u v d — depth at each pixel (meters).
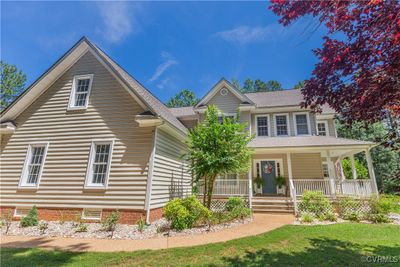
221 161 9.28
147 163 8.88
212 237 6.67
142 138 9.23
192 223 7.91
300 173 14.44
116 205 8.65
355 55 3.40
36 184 9.73
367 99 3.59
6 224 8.38
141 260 4.94
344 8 3.14
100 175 9.30
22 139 10.56
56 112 10.48
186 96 45.09
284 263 4.71
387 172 21.05
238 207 9.82
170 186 10.65
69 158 9.68
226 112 15.32
